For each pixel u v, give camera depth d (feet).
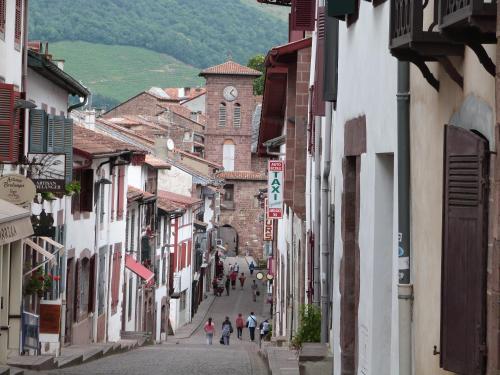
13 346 87.97
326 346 71.61
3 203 81.46
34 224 94.27
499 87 21.88
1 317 88.63
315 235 83.41
